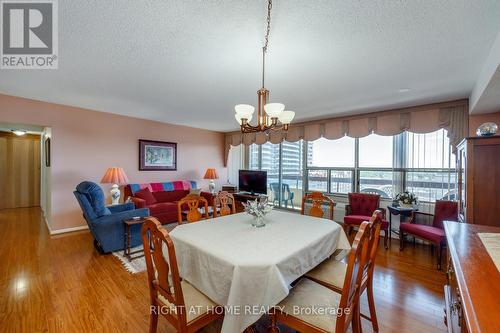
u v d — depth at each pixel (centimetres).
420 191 371
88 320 179
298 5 140
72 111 393
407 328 175
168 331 170
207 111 422
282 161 569
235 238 170
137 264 277
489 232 147
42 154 536
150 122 503
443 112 334
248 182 568
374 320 168
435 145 358
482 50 190
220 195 306
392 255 316
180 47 193
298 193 539
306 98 328
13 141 597
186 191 533
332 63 219
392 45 186
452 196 342
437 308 200
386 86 278
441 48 189
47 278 242
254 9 145
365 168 436
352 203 397
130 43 187
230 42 185
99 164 427
